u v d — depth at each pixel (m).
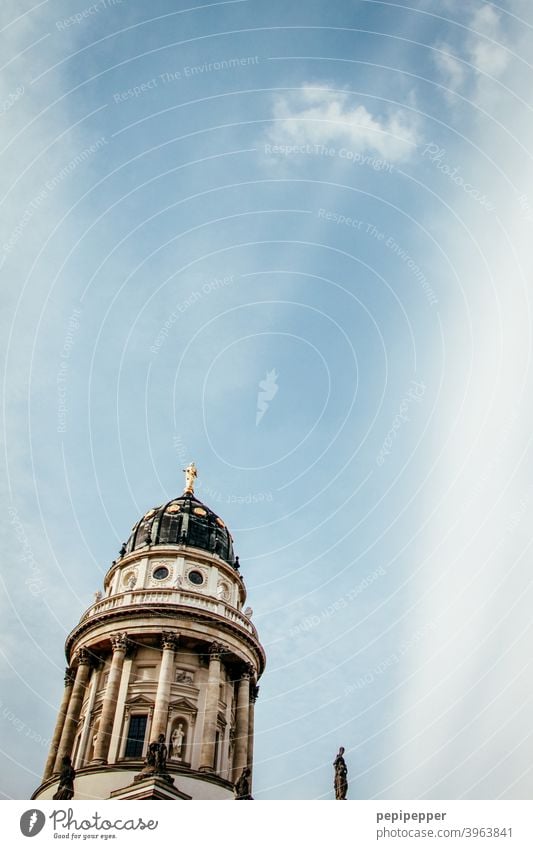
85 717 76.56
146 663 78.19
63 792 60.84
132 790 63.06
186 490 102.81
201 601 83.00
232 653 80.44
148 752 66.38
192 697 76.44
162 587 84.62
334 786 63.53
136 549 91.06
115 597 83.06
